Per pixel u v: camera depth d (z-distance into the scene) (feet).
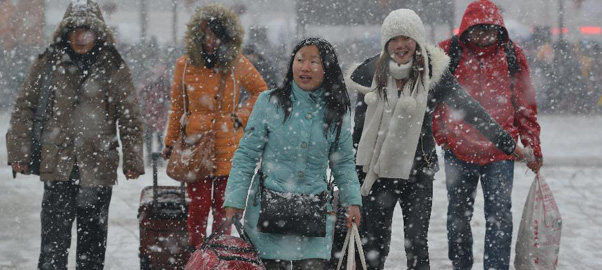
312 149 47.50
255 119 47.75
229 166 65.62
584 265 73.46
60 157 61.16
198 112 65.67
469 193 65.46
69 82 61.67
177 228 65.05
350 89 59.26
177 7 229.66
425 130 58.39
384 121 57.62
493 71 64.85
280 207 46.65
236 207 47.16
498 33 64.64
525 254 64.75
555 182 121.70
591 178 125.59
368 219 59.67
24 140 61.11
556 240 64.34
